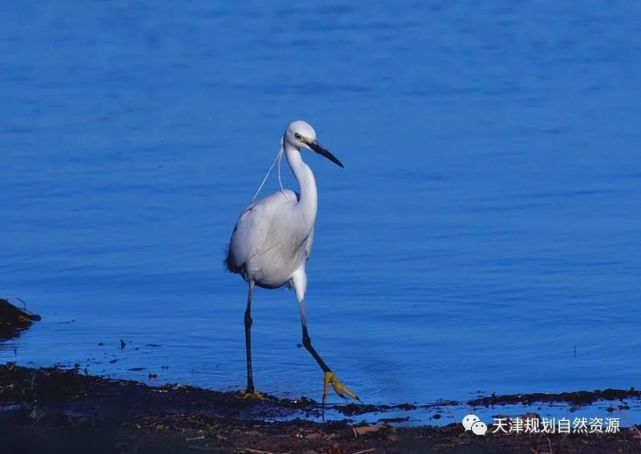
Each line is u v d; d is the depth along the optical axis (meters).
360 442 9.47
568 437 9.92
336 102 27.22
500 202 19.91
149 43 34.09
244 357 13.91
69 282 16.98
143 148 23.67
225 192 20.86
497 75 29.62
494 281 16.45
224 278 17.12
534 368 13.32
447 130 24.56
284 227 13.35
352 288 16.42
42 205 20.33
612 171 21.39
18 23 36.59
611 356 13.68
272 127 25.05
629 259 17.12
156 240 18.66
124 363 13.55
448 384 12.84
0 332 14.77
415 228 18.78
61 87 29.06
